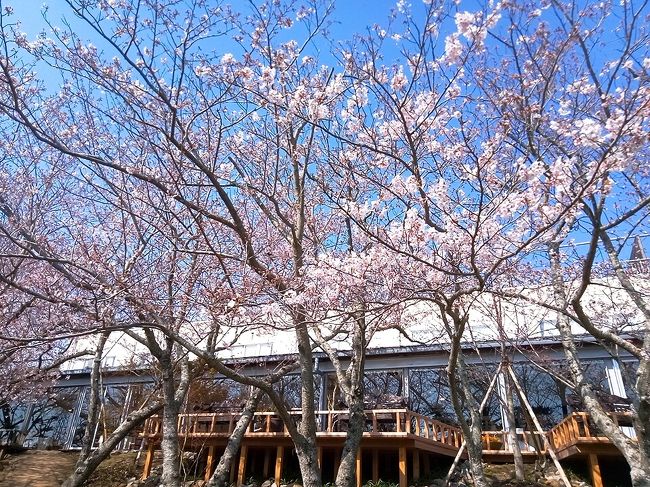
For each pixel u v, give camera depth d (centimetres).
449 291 732
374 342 1487
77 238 867
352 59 724
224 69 679
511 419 1150
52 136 753
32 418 1791
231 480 1269
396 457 1279
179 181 711
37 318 931
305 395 746
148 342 867
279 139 815
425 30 566
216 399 1483
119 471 1378
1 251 859
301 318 680
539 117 583
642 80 534
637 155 605
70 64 699
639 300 681
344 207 657
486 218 559
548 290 911
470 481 1114
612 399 1134
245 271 765
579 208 553
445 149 640
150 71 630
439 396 1402
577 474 1103
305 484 669
